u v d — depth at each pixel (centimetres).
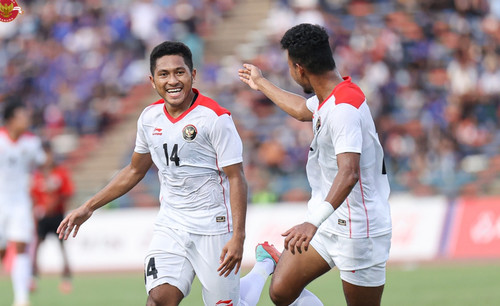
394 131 7162
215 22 9112
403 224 6347
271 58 8088
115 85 8650
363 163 2164
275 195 6719
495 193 6638
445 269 5303
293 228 1980
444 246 6219
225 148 2153
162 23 8781
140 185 7119
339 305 3722
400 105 7600
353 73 7775
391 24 8488
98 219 6606
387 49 8044
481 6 8681
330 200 1995
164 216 2231
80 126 8394
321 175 2258
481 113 7569
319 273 2305
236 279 2219
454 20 8456
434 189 6681
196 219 2189
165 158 2192
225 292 2202
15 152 4022
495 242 6109
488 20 8581
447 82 7806
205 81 8281
